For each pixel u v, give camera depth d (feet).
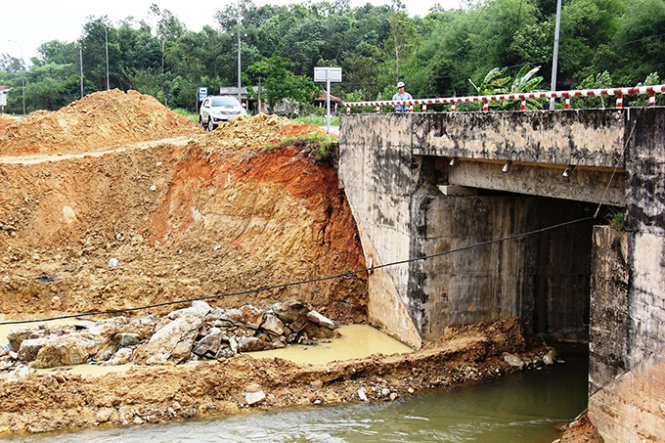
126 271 78.48
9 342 62.34
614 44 112.06
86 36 255.91
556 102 109.81
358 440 47.44
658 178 38.42
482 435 48.34
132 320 67.05
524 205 64.34
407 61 157.58
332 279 74.02
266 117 95.04
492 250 63.93
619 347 41.27
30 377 52.54
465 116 55.31
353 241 75.97
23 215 86.89
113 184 92.94
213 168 88.02
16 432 47.70
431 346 61.46
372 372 56.85
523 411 52.16
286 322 66.13
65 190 90.68
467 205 62.54
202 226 84.94
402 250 65.00
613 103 100.78
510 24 124.06
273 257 77.30
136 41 262.88
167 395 51.67
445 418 50.90
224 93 182.91
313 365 57.11
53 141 105.81
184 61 225.35
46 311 72.08
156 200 91.40
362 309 73.31
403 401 53.62
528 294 65.87
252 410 51.57
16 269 79.66
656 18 106.63
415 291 62.80
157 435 47.70
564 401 53.88
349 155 74.59
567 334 67.72
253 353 61.98
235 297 72.95
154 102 120.78
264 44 233.96
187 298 72.74
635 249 39.99
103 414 49.65
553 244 65.67
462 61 138.41
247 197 82.99
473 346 59.93
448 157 61.05
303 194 78.95
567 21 118.32
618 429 41.50
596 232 42.55
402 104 68.18
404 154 63.82
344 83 194.29
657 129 38.45
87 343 59.88
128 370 54.90
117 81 252.83
